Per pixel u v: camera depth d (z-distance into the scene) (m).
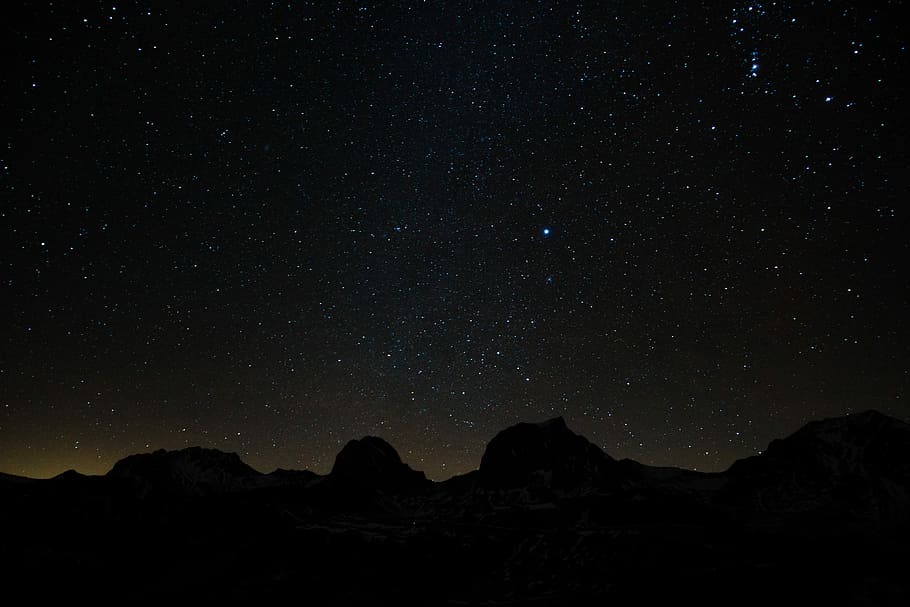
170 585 40.50
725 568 33.84
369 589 39.25
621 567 36.22
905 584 30.19
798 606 28.97
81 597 38.78
